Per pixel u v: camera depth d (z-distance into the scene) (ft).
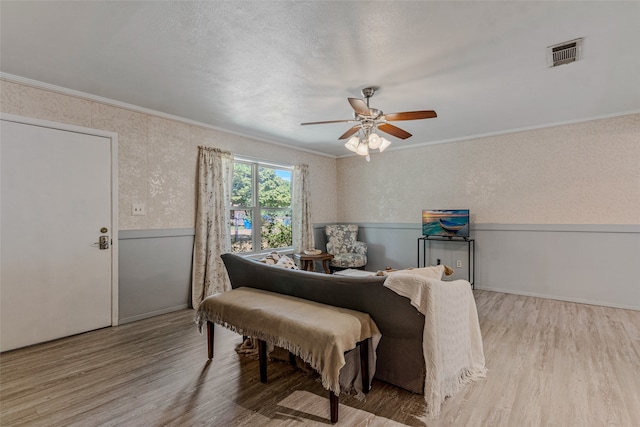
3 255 8.79
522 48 7.52
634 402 6.34
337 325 6.06
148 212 11.82
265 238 16.99
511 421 5.83
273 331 6.52
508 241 15.07
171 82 9.36
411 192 18.13
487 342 9.27
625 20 6.42
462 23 6.51
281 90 9.97
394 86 9.69
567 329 10.28
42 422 5.87
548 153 14.03
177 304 12.71
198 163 13.43
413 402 6.47
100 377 7.48
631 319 11.19
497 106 11.62
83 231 10.23
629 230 12.35
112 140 10.87
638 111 12.12
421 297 6.01
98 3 5.85
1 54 7.73
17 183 8.99
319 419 5.97
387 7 5.98
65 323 9.86
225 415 6.10
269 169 17.24
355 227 19.44
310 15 6.23
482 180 15.79
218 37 7.02
